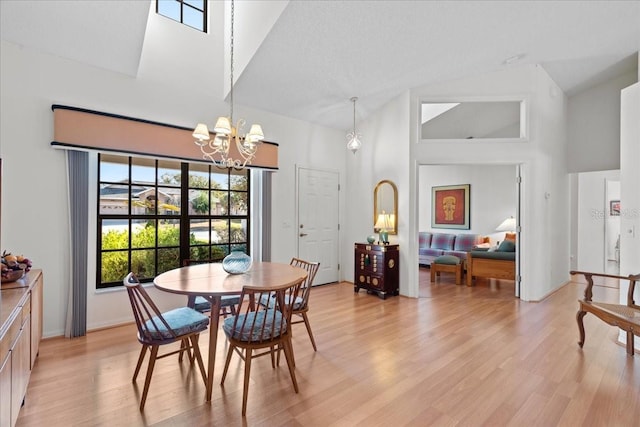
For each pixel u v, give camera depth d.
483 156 4.26
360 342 2.83
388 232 4.59
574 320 3.41
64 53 2.86
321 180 5.10
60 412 1.80
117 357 2.50
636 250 2.70
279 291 1.98
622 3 2.93
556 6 2.93
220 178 4.03
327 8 2.76
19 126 2.69
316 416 1.79
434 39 3.29
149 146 3.29
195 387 2.09
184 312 2.26
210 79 3.86
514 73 4.15
